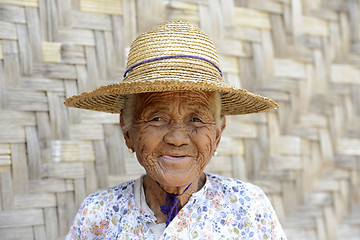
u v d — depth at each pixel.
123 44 2.21
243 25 2.44
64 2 2.10
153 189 1.48
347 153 2.68
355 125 2.71
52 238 2.05
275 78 2.51
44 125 2.06
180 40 1.34
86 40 2.15
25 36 2.03
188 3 2.32
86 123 2.16
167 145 1.35
